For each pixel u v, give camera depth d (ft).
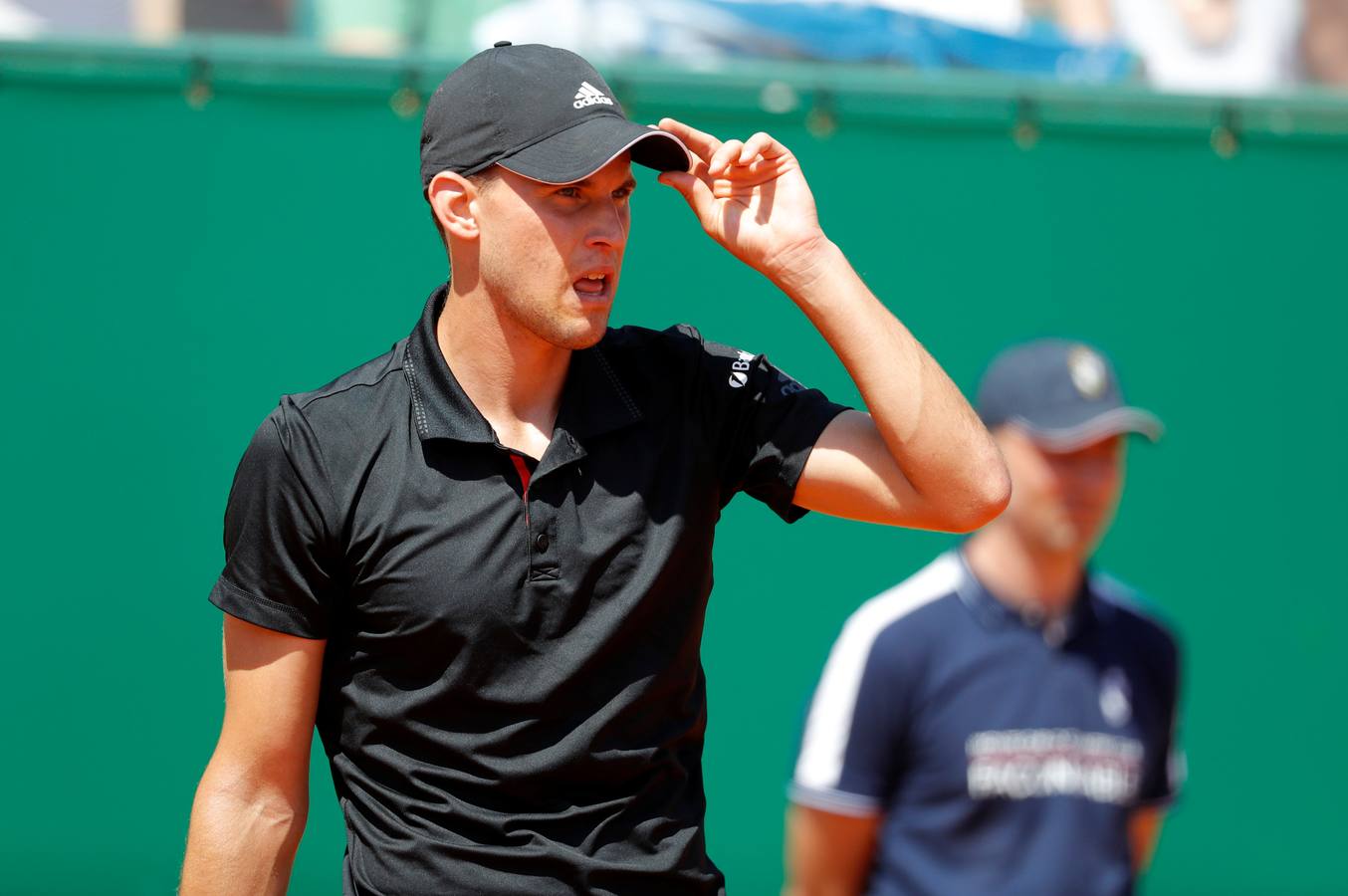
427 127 22.79
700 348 24.03
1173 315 58.13
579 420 22.29
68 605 54.08
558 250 21.56
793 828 31.63
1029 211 57.67
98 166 54.75
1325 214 58.39
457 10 56.08
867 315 22.61
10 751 53.62
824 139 56.95
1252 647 57.77
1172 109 57.82
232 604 22.16
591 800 22.06
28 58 54.60
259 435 22.00
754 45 57.11
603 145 21.16
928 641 30.60
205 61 55.01
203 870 22.38
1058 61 58.03
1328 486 58.34
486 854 21.68
